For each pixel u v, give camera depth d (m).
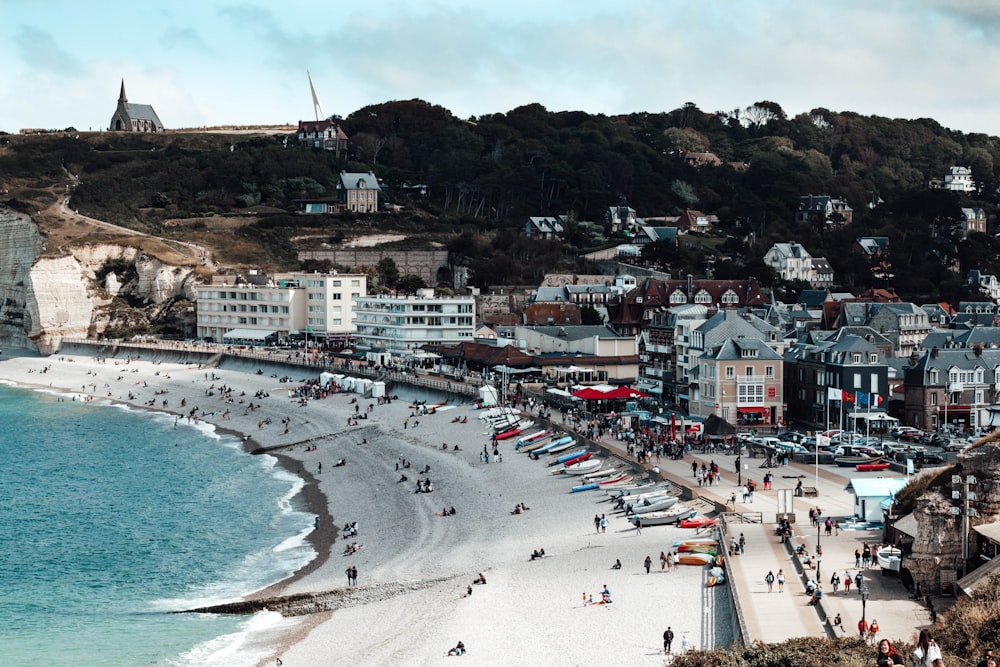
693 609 83.19
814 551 91.31
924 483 94.44
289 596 96.44
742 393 158.62
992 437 84.56
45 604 98.62
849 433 142.88
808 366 163.25
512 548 105.75
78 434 190.75
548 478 131.00
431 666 78.06
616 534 105.25
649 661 74.50
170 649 86.69
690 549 95.75
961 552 78.06
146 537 120.88
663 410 169.00
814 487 113.94
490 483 133.62
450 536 113.38
